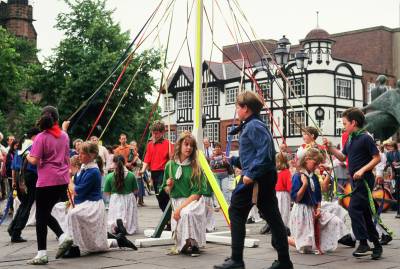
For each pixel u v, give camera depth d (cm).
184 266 527
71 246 582
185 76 4484
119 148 1349
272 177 471
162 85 721
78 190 602
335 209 690
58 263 550
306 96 3812
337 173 982
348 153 595
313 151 615
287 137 3712
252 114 480
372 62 4831
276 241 477
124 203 830
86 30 2828
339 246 670
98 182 609
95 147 613
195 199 602
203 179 613
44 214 554
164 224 695
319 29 3903
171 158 629
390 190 1283
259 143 459
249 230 817
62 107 2741
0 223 911
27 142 738
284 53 1697
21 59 3947
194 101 701
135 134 2995
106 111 2727
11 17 4750
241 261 471
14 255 608
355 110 591
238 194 472
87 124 2727
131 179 834
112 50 2825
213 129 4381
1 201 1453
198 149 682
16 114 3494
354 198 577
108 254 604
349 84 4069
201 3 708
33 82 2884
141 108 2898
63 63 2827
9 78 3369
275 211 477
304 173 613
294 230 618
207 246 664
